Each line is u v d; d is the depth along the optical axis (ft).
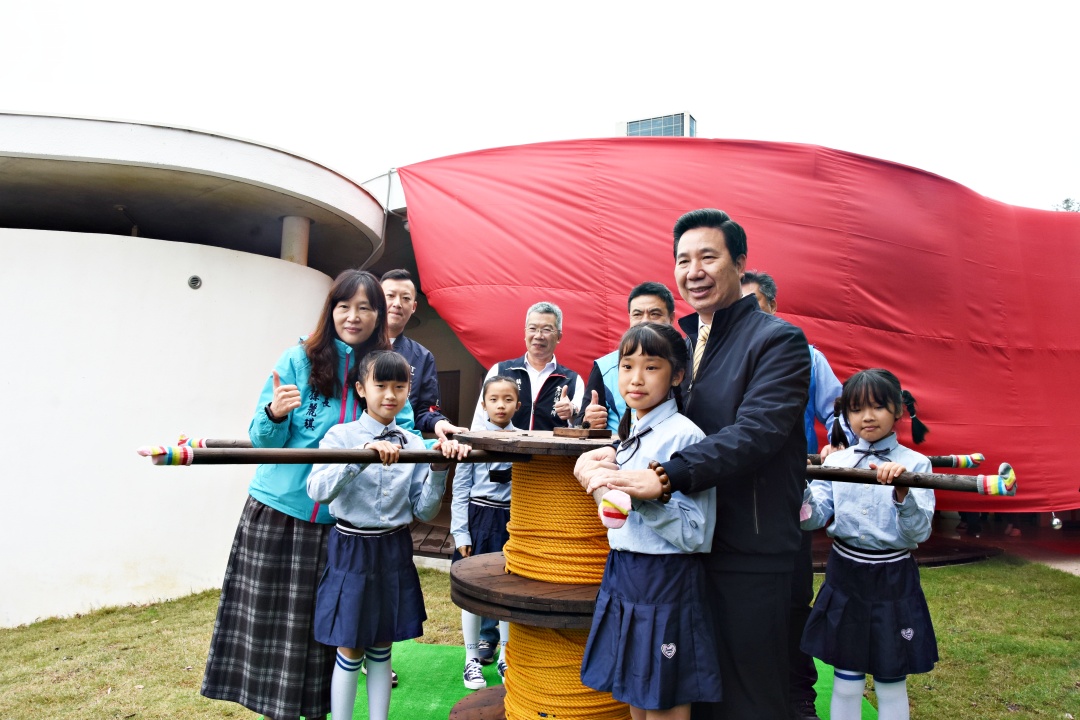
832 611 9.41
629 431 8.27
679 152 22.38
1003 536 29.96
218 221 22.30
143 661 14.37
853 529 9.30
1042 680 13.66
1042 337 25.75
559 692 8.68
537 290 21.20
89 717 11.71
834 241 22.61
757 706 6.87
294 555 9.14
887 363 23.12
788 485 7.16
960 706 12.48
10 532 17.34
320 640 8.75
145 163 17.17
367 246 25.08
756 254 21.98
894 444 9.61
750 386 7.01
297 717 8.83
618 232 21.44
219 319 19.83
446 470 9.20
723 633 6.94
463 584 8.83
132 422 18.52
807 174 22.76
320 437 9.56
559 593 8.23
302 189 19.51
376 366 9.23
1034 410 25.08
